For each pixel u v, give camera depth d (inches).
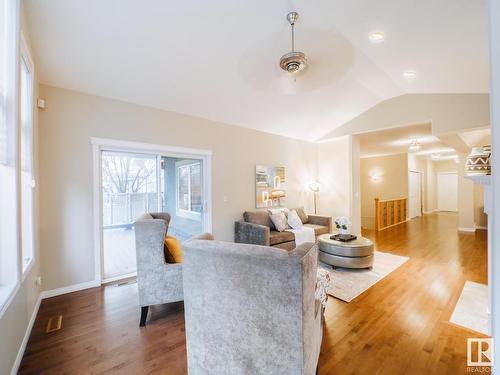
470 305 100.7
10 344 62.9
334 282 125.3
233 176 184.4
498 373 26.7
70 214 118.4
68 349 75.7
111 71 113.3
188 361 59.6
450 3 78.3
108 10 83.4
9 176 66.0
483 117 145.7
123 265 141.7
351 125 208.4
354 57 120.5
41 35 89.7
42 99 111.1
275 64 123.4
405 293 112.7
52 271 113.4
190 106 152.1
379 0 82.1
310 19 94.2
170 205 159.5
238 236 178.9
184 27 94.1
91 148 125.0
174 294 90.1
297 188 232.1
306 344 48.5
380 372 65.9
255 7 88.0
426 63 120.7
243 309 50.9
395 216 306.5
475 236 232.8
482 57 106.6
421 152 340.5
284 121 193.6
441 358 71.0
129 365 69.0
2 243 66.4
